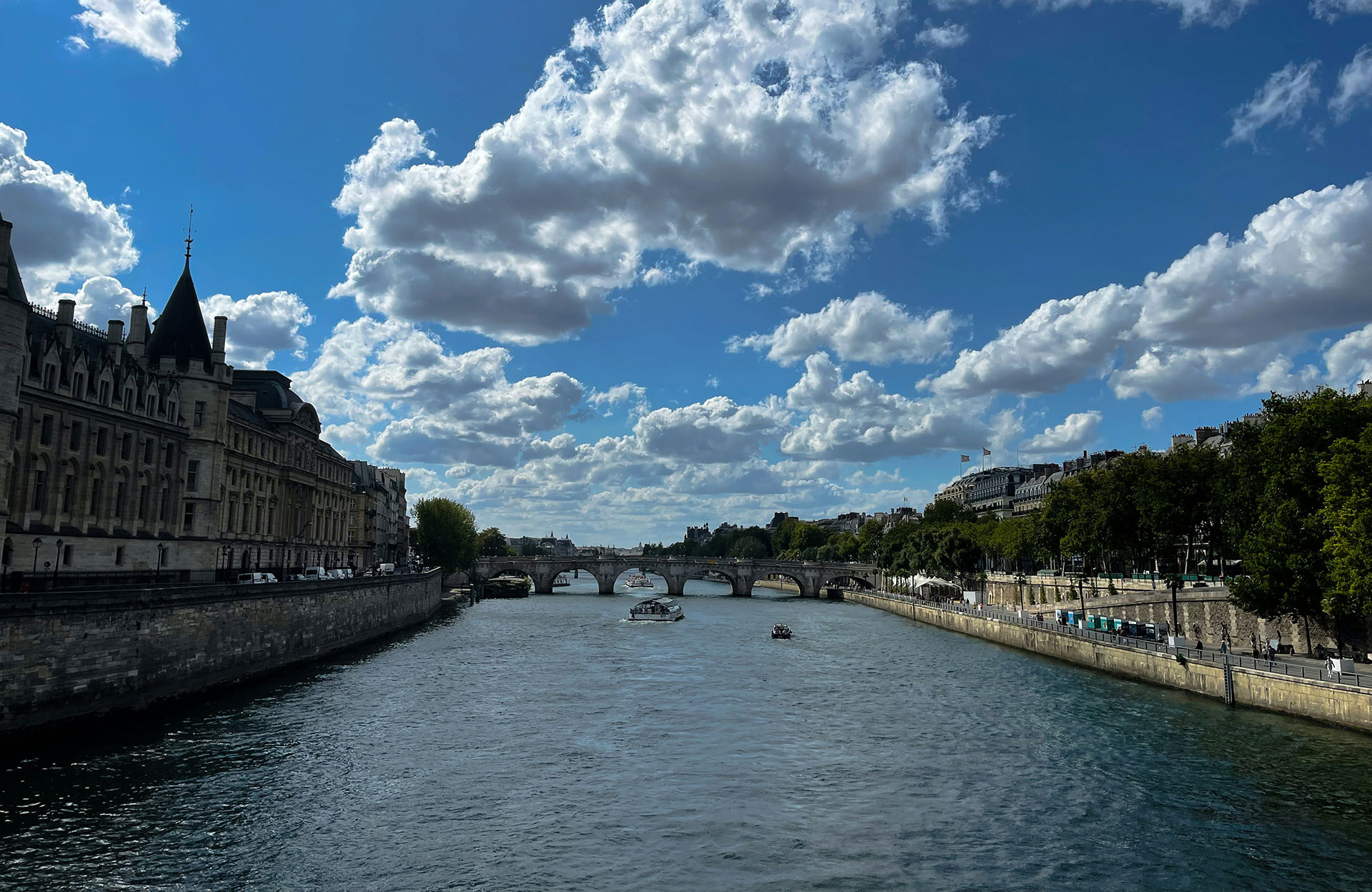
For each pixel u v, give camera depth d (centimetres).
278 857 3428
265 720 5712
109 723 5288
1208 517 9000
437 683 7494
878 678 8219
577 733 5659
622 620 15262
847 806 4188
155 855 3391
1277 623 7862
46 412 6519
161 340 8750
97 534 7019
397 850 3553
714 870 3412
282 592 7706
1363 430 5862
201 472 8594
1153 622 9675
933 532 18362
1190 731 5569
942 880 3331
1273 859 3503
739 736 5625
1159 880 3325
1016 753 5150
